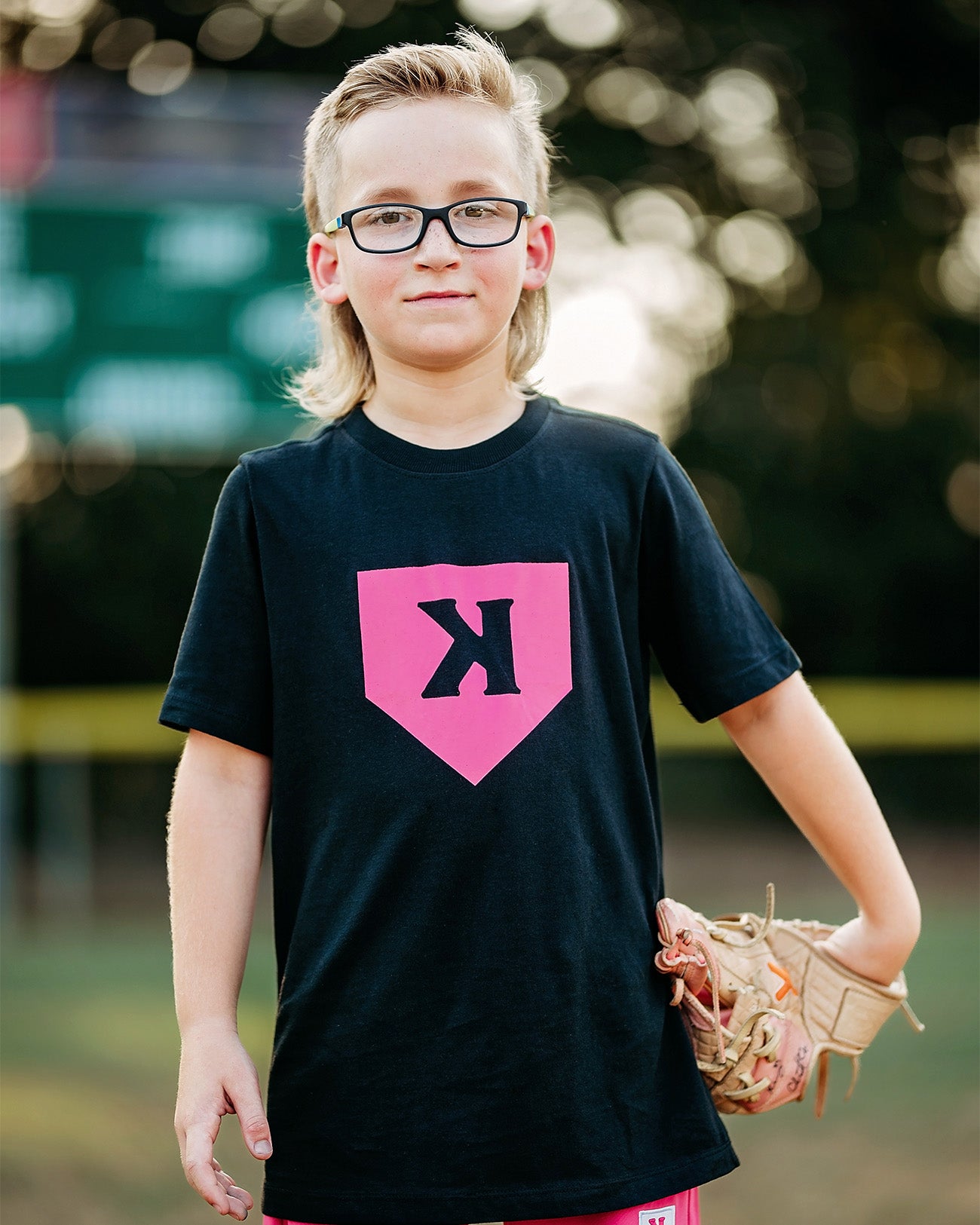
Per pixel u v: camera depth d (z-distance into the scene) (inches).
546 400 81.3
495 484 76.5
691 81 625.9
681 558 79.0
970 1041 219.5
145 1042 224.5
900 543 685.3
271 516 76.7
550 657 74.5
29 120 344.8
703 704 79.7
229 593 77.1
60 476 662.5
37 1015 245.8
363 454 77.5
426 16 604.4
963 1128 175.6
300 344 290.8
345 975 72.1
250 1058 72.6
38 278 349.4
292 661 75.1
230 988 74.4
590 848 73.7
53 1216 143.4
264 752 77.3
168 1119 180.1
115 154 348.2
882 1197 150.9
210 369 355.6
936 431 661.9
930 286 657.0
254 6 605.9
